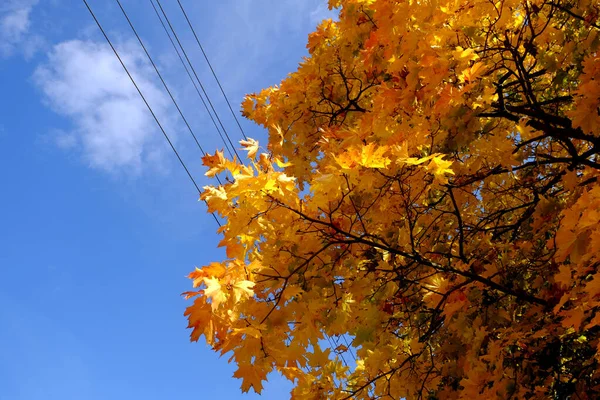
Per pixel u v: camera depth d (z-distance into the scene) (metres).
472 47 3.44
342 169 2.63
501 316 3.54
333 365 3.47
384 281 3.41
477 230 3.83
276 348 2.76
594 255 2.11
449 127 3.28
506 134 3.83
